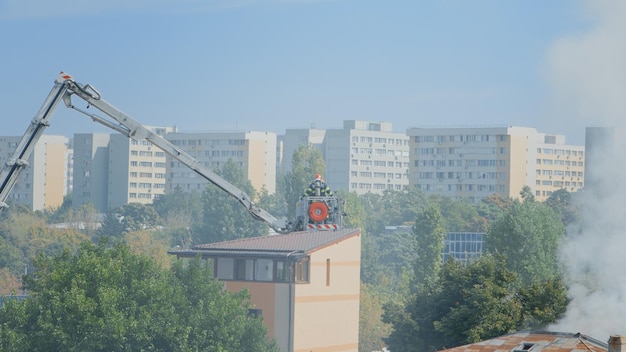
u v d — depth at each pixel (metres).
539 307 187.50
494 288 188.12
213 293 190.00
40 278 194.88
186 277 191.38
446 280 196.00
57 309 177.88
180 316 185.12
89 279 183.50
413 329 194.62
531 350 126.75
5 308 181.12
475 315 185.00
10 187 179.88
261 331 189.62
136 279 186.62
